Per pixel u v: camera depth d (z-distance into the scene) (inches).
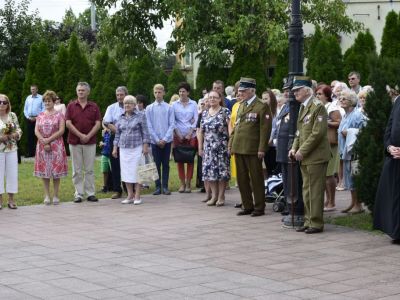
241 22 896.9
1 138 496.4
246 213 463.8
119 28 1031.0
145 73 1055.0
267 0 916.0
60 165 522.9
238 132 456.8
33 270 313.7
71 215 472.4
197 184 601.9
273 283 285.3
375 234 390.6
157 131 569.6
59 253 350.6
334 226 415.8
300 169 409.1
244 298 263.3
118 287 281.7
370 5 1125.1
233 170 588.4
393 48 836.6
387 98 404.5
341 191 570.3
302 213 414.3
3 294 272.7
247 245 365.1
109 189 594.2
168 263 324.8
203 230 409.4
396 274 298.8
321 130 392.2
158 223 435.5
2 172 500.4
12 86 1026.1
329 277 294.5
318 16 991.6
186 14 928.9
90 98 1018.7
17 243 378.0
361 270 306.7
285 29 935.0
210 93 505.4
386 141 368.8
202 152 528.4
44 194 576.4
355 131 447.2
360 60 856.9
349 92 455.2
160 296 267.4
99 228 421.4
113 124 570.6
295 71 414.6
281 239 380.8
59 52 1018.1
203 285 283.3
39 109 928.3
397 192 361.4
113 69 1016.9
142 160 534.0
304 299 261.0
